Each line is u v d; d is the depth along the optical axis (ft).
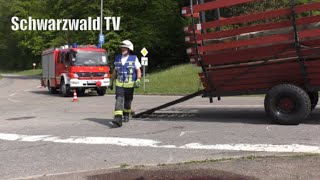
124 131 33.50
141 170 21.67
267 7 50.78
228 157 23.54
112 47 142.61
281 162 21.88
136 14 151.12
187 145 27.30
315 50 32.14
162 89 94.17
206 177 20.03
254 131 31.04
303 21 32.14
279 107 33.24
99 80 85.05
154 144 28.09
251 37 34.09
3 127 38.86
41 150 27.84
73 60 83.71
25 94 95.25
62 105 62.95
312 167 20.79
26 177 21.40
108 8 146.00
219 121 36.99
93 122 39.70
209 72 36.32
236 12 45.50
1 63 345.51
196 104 55.06
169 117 40.93
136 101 68.33
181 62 167.22
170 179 19.97
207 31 37.04
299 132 29.96
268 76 34.42
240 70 35.14
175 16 156.25
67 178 20.79
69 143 29.60
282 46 33.14
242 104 52.95
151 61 169.17
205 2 35.91
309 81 33.42
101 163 23.76
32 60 324.19
